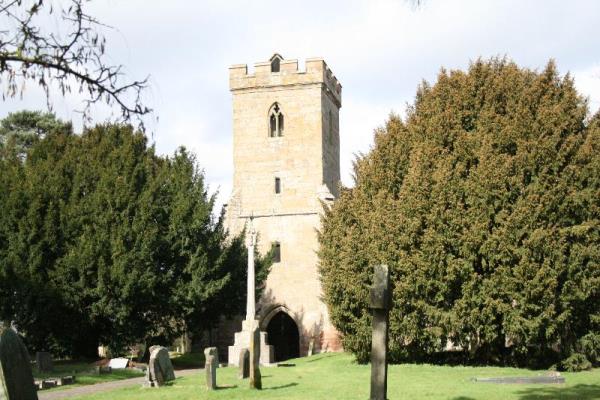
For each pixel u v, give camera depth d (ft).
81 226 111.04
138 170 118.32
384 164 99.55
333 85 165.07
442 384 64.54
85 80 23.25
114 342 111.75
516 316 82.94
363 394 57.00
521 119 90.38
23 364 29.91
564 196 85.92
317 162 151.74
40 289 106.32
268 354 109.19
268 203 151.74
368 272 91.15
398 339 91.45
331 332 142.31
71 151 121.90
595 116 95.09
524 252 83.20
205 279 116.47
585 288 83.56
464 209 88.79
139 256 107.86
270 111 155.43
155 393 61.41
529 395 54.75
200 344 148.87
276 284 147.23
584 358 85.30
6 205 110.63
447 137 95.25
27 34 22.68
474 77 97.40
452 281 87.04
